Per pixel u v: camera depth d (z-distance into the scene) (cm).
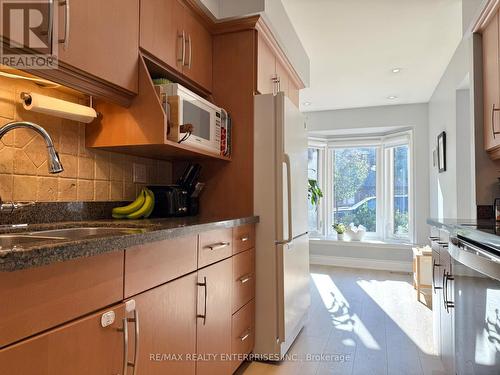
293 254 226
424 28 277
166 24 176
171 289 126
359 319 278
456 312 163
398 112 474
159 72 184
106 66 139
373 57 330
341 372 196
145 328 112
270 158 213
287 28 254
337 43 302
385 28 277
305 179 260
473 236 142
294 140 233
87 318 89
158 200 197
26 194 143
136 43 157
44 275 78
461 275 155
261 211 212
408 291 357
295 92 317
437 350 217
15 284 72
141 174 212
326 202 531
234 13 208
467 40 255
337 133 523
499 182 226
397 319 278
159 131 160
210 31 223
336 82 394
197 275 144
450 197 349
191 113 180
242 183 220
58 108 144
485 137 226
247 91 220
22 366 73
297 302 235
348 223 527
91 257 91
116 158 193
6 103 136
